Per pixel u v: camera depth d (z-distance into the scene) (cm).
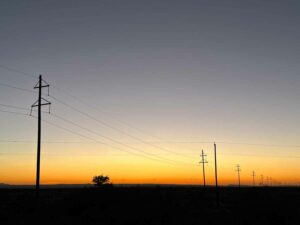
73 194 6562
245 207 6906
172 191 11506
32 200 6103
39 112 4744
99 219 4619
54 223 4081
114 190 7081
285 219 4922
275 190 14062
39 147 4678
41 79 4791
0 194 9731
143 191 8338
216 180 9069
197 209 6362
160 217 4825
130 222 4428
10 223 4022
